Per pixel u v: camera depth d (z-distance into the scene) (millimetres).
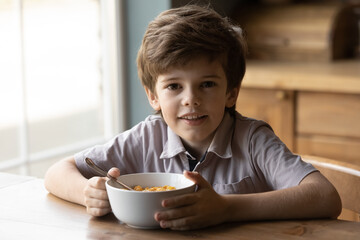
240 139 1288
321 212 1054
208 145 1291
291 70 2643
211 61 1150
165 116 1206
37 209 1118
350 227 1003
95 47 2861
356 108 2439
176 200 961
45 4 2629
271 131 1311
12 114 2570
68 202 1166
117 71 2863
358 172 1275
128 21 2828
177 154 1300
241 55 1286
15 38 2527
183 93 1164
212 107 1175
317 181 1103
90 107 2883
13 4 2500
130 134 1386
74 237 961
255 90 2639
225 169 1284
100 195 1054
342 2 3197
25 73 2592
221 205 1003
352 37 3125
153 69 1190
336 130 2500
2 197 1200
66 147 2812
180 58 1127
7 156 2578
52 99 2719
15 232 989
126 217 984
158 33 1181
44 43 2648
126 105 2912
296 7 3070
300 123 2572
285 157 1199
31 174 2674
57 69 2719
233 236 957
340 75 2453
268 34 3035
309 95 2533
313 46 2932
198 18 1206
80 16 2779
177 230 987
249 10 3141
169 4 2709
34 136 2672
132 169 1381
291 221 1035
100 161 1348
